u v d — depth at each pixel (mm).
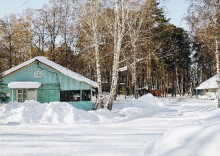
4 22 51969
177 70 74438
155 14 41875
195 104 39125
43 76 31594
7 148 10492
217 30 30266
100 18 27641
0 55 52125
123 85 70438
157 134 13359
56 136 13328
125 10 26125
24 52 53844
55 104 21469
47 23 51281
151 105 33250
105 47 45062
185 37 62719
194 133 9336
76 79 31062
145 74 67062
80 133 14305
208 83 60219
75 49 52406
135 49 36188
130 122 19375
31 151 9938
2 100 31172
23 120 19781
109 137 12758
